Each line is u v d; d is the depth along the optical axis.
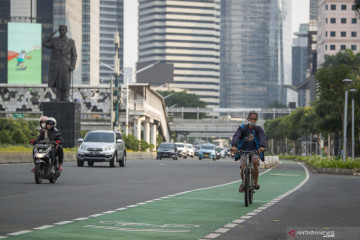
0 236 21.09
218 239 21.20
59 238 20.91
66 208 30.78
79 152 89.94
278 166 130.12
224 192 43.94
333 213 30.23
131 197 38.19
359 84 138.25
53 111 150.00
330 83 135.00
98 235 21.77
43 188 44.88
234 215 28.81
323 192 46.91
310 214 29.58
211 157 185.25
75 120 150.88
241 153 34.44
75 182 53.44
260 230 23.55
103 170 80.06
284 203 35.75
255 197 40.69
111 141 92.25
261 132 34.28
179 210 30.80
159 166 101.56
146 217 27.59
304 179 70.75
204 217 27.88
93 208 31.03
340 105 139.00
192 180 60.69
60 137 50.62
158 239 21.05
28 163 100.06
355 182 64.75
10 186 46.56
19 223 24.61
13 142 149.88
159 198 37.56
